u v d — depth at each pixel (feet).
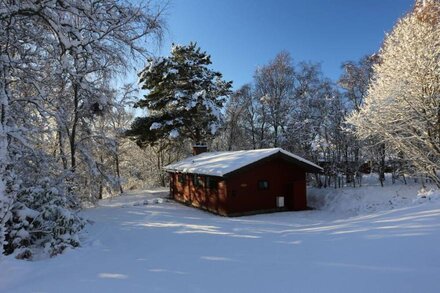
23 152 29.96
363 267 14.52
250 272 16.07
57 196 25.80
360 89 88.07
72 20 30.19
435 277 12.25
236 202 54.49
